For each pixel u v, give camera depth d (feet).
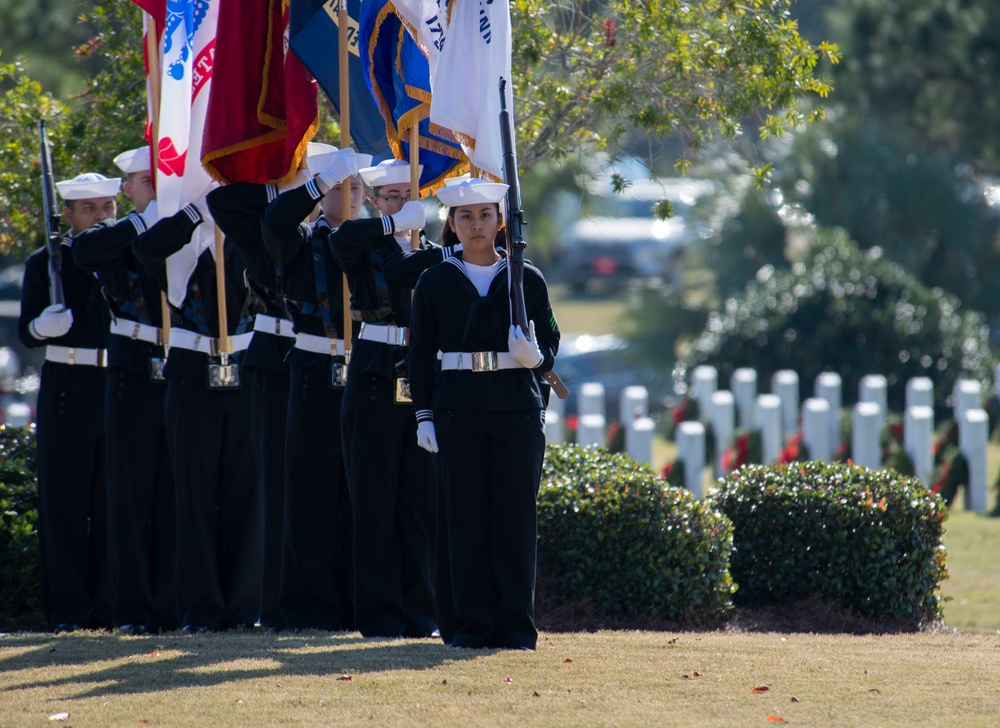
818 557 121.90
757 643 95.14
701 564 116.47
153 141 107.45
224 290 103.55
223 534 105.91
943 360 288.92
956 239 330.75
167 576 106.93
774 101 144.36
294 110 103.45
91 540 109.81
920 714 70.85
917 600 122.52
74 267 107.86
